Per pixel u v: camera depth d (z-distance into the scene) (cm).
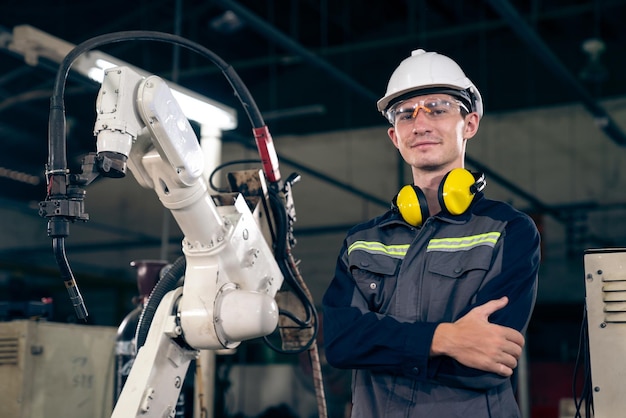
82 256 1130
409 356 141
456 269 151
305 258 1081
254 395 424
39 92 573
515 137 1002
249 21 529
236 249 162
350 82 704
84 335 266
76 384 261
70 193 136
